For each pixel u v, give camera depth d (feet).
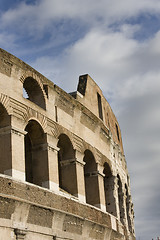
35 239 112.68
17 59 121.80
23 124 118.62
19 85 121.70
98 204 153.99
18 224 107.96
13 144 113.80
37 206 113.29
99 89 182.60
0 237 102.27
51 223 119.44
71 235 128.06
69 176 140.77
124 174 199.11
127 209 199.31
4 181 107.24
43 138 127.54
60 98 138.51
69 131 141.08
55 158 128.98
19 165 113.80
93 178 157.07
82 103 159.94
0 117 115.85
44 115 128.98
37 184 124.88
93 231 141.79
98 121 163.73
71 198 132.26
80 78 170.30
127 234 179.93
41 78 131.54
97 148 160.86
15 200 106.01
